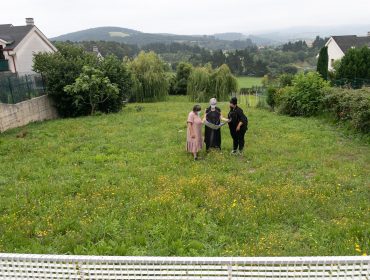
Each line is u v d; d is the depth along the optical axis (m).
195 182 7.25
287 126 13.80
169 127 14.40
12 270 3.12
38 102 18.27
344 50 45.38
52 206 6.27
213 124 9.93
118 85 20.86
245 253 4.55
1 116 14.50
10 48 25.27
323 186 6.98
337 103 13.91
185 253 4.66
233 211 5.83
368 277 2.96
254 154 9.81
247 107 22.06
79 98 19.50
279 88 19.56
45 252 4.71
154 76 32.72
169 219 5.56
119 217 5.75
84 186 7.29
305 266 2.97
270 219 5.61
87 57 21.47
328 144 10.81
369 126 11.35
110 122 16.20
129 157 9.80
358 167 8.33
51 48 30.34
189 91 33.31
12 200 6.57
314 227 5.33
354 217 5.63
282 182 7.39
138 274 3.06
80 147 11.23
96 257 3.06
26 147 11.09
